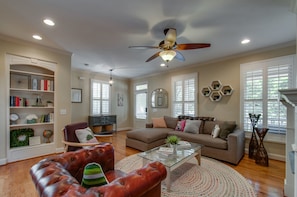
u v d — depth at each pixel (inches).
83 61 183.0
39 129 143.9
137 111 282.8
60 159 60.6
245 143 149.8
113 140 205.5
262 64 142.0
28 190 85.7
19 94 135.9
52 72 150.7
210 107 179.5
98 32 110.3
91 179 46.1
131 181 41.9
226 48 140.0
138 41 125.2
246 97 151.2
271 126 135.3
